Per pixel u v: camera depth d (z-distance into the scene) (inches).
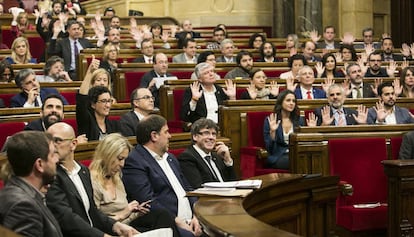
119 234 209.6
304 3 714.2
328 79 415.2
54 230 167.0
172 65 449.7
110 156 224.2
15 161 165.0
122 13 788.6
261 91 395.5
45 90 360.5
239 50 520.4
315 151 301.7
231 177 268.7
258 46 565.0
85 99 291.4
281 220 220.4
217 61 504.1
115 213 224.4
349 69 425.4
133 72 436.1
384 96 364.8
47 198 201.2
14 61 451.2
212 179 259.9
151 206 233.5
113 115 347.9
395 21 747.4
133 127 309.1
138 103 314.2
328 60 463.2
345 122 360.2
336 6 725.9
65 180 206.4
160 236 197.5
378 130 317.7
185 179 251.0
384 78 435.5
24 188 165.0
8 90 366.6
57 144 207.8
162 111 389.1
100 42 532.4
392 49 581.9
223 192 194.2
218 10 741.9
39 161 165.8
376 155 309.1
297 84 414.0
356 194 304.5
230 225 147.3
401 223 271.9
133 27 590.6
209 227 149.2
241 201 182.4
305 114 365.1
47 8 700.7
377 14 741.3
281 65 474.9
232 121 354.0
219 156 267.7
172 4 770.2
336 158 304.5
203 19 743.7
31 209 161.0
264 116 356.5
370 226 288.0
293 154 302.0
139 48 550.3
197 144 263.1
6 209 160.7
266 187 206.5
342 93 360.5
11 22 625.9
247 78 426.0
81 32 505.0
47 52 508.1
